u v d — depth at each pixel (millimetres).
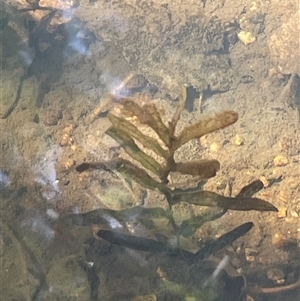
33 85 402
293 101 410
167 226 318
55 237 312
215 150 376
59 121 379
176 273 298
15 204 327
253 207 296
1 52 416
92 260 304
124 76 410
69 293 289
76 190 336
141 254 307
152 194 335
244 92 415
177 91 402
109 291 291
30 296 285
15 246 306
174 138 266
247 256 317
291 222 338
